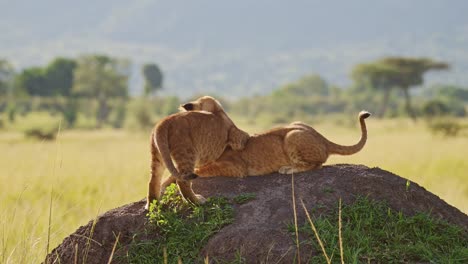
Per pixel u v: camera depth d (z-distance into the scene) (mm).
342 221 6273
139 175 17391
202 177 7121
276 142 7070
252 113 101812
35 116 45219
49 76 88562
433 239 6137
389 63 75875
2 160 22078
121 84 87688
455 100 92125
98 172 18172
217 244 6078
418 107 80625
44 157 24219
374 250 5930
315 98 106312
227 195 6742
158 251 6254
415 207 6633
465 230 6555
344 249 5891
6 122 60594
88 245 6457
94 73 84938
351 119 71875
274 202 6496
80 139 45781
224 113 7180
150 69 120125
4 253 6801
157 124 6477
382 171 7027
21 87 88062
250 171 7090
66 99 85000
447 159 20922
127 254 6297
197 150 6602
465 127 38000
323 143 7195
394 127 53625
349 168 7031
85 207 12156
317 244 5926
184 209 6586
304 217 6293
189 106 7070
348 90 120500
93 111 82500
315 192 6613
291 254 5848
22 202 12859
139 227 6512
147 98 87312
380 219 6305
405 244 6059
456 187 15117
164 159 6195
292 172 7008
